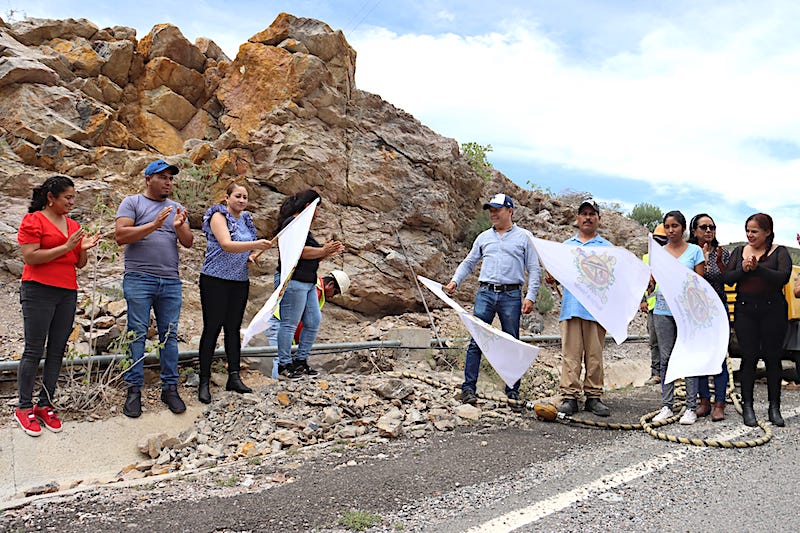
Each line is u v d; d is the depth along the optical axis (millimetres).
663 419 5980
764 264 5688
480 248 7117
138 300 5652
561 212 15734
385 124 11539
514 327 6863
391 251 10141
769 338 5691
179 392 6051
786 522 3447
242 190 6348
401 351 8555
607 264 6086
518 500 3830
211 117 10922
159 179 5859
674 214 6375
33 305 4984
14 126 8891
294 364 6934
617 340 5898
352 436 5508
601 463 4609
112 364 5715
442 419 6031
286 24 10695
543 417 6148
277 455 5004
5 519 3627
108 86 10320
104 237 8094
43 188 5215
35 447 4809
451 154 11805
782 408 6445
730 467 4453
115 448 5105
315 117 10445
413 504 3797
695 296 5891
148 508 3779
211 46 11289
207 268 6082
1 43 9508
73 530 3445
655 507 3686
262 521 3559
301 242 5918
